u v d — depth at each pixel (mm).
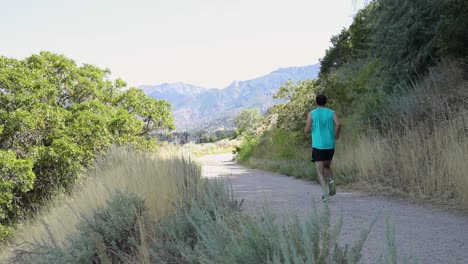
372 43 14742
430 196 7832
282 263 2605
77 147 15570
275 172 19375
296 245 2711
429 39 12445
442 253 4352
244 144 39469
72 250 4254
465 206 6836
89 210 5926
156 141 20953
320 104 8109
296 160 19062
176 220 4457
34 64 19672
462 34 11180
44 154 14797
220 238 3180
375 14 15227
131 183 6238
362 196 8602
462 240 4855
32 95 15180
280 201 8164
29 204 15078
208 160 44531
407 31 12531
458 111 9867
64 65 20219
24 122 14219
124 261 4207
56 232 6168
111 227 4539
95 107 18656
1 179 12688
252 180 14016
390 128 11781
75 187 11070
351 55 30531
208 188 5453
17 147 14883
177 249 4035
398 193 8469
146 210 5012
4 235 10945
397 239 4977
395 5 13070
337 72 29250
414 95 11812
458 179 7355
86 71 21438
